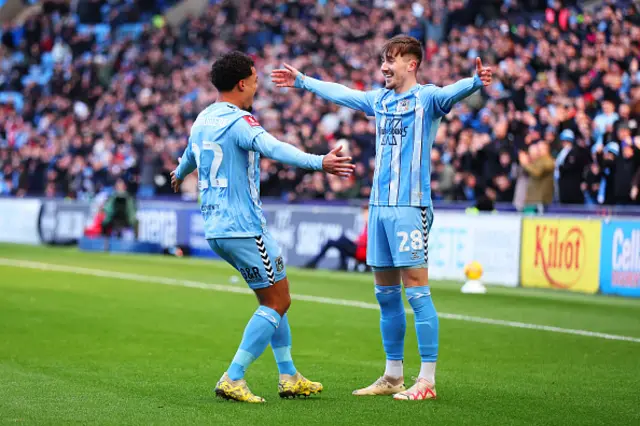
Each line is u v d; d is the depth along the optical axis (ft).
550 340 50.01
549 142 86.33
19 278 78.54
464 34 114.32
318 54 133.69
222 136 31.71
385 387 34.22
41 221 127.54
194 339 48.08
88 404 31.58
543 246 78.54
